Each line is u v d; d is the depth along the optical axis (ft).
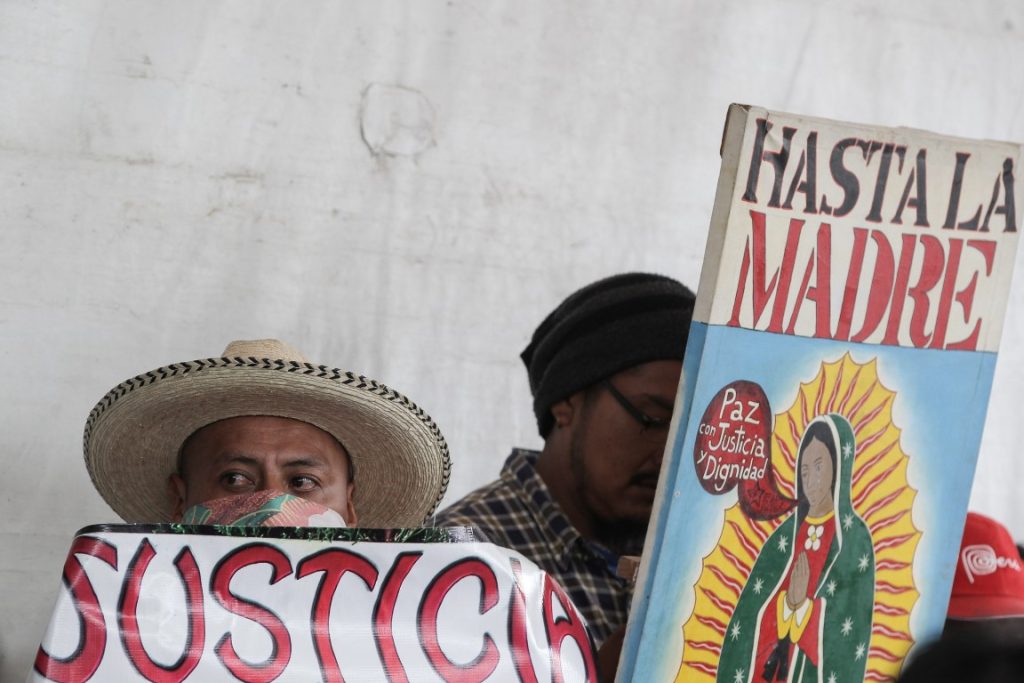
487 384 14.42
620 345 10.46
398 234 14.23
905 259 7.56
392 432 9.55
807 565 7.68
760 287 7.38
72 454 13.00
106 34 13.38
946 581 7.93
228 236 13.66
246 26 13.84
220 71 13.73
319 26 14.07
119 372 13.19
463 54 14.55
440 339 14.32
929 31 15.99
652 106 15.16
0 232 12.95
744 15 15.48
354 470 10.05
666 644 7.50
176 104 13.57
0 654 12.46
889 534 7.79
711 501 7.47
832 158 7.38
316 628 7.10
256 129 13.82
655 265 15.03
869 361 7.61
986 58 16.14
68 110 13.21
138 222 13.38
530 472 10.96
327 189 14.02
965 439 7.85
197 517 8.41
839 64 15.71
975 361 7.80
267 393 9.13
